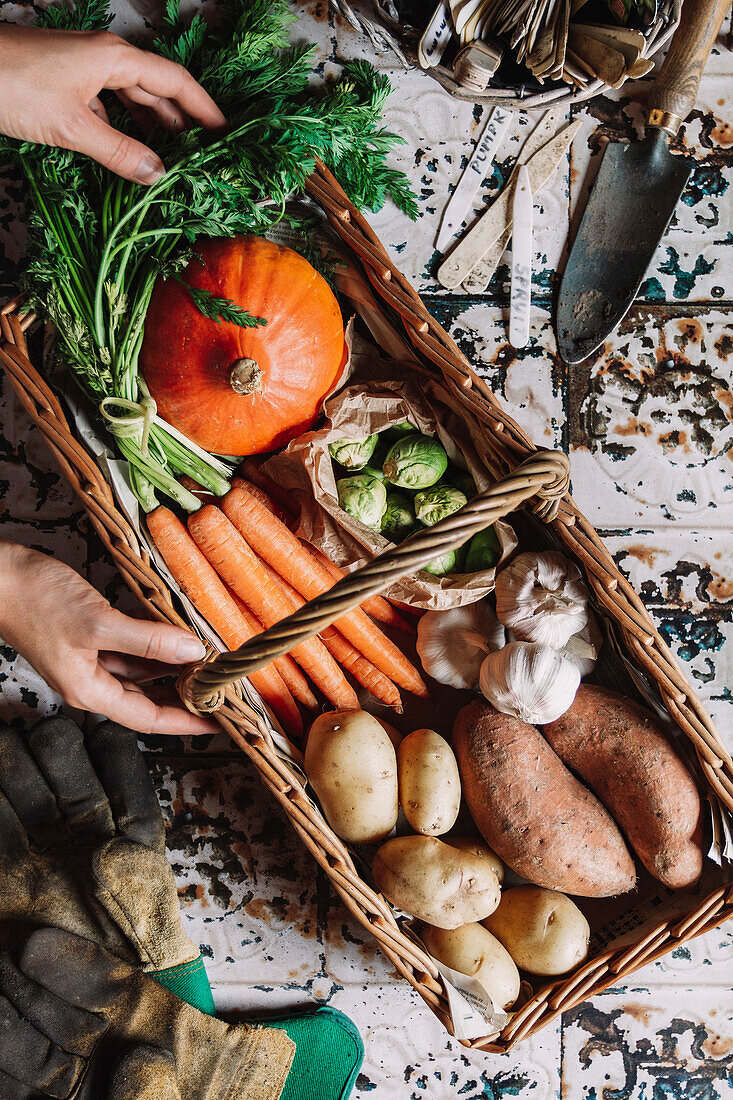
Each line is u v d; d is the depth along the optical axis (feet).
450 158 3.65
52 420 2.89
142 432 2.94
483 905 3.01
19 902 3.34
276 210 3.19
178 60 3.10
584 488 3.70
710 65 3.67
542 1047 3.66
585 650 3.26
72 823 3.35
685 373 3.69
